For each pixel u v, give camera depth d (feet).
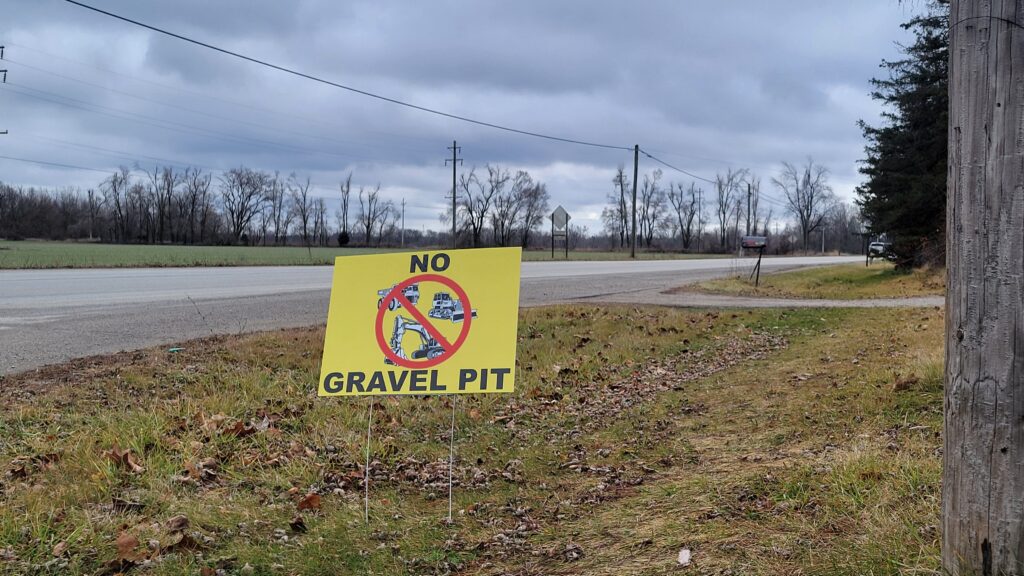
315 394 23.34
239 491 14.71
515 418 22.16
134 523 12.66
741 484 14.29
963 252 7.91
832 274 101.45
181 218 322.34
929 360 22.24
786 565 10.48
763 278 89.76
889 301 54.39
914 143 89.10
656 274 94.32
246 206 331.36
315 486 15.24
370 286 14.71
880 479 13.20
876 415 18.39
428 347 14.11
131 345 30.78
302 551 12.04
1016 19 7.39
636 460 17.33
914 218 88.48
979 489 7.86
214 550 11.96
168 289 56.65
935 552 9.70
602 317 42.52
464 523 13.52
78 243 266.98
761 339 37.29
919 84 88.69
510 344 13.73
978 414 7.85
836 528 11.51
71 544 11.70
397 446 18.61
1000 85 7.47
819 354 30.63
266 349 29.71
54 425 18.31
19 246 197.67
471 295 14.08
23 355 28.02
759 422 19.54
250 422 19.45
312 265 106.11
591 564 11.45
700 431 19.42
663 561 11.25
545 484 15.88
